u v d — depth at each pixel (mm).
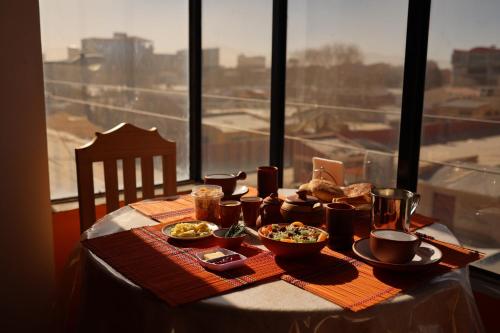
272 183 1596
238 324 884
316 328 879
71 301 1285
